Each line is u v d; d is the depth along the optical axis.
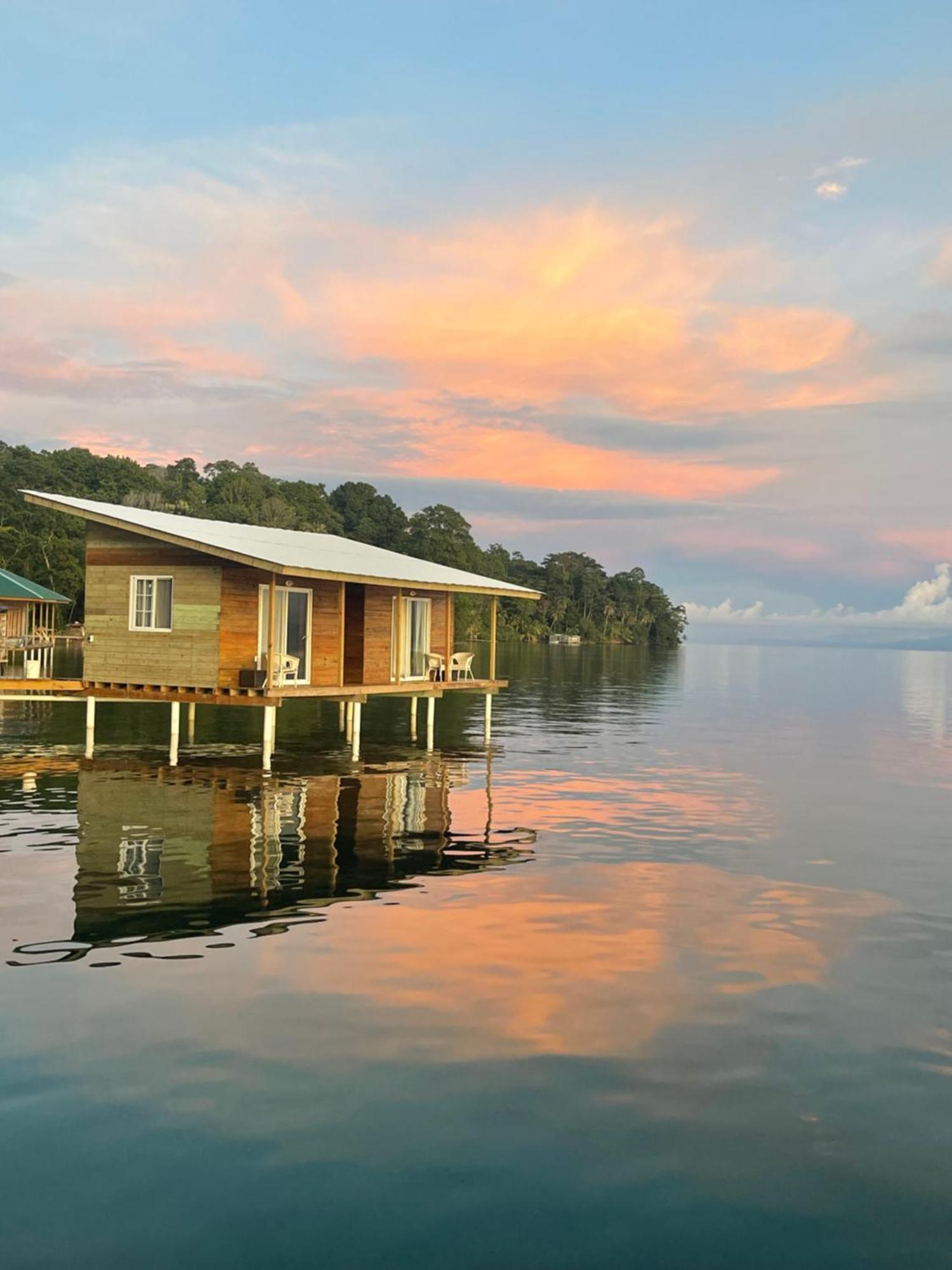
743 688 65.88
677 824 16.78
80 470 159.25
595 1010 8.01
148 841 14.13
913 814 18.28
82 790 18.70
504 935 10.00
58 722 31.08
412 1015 7.80
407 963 9.04
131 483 160.00
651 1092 6.64
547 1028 7.62
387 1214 5.32
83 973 8.56
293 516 172.12
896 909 11.38
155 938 9.61
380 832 15.33
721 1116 6.34
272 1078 6.70
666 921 10.67
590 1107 6.43
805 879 12.84
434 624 31.56
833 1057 7.21
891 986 8.72
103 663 24.50
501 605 180.88
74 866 12.55
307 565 23.59
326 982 8.49
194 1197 5.43
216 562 23.42
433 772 22.53
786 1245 5.13
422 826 16.02
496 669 82.38
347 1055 7.07
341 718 34.69
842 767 25.36
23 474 137.38
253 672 23.73
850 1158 5.91
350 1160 5.78
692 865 13.62
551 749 28.22
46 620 72.06
